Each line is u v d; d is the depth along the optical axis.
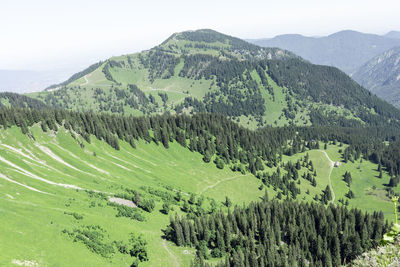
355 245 128.00
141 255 99.19
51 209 102.00
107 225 108.81
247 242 130.62
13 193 102.88
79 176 152.38
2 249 69.06
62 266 74.31
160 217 140.62
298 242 138.75
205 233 128.62
